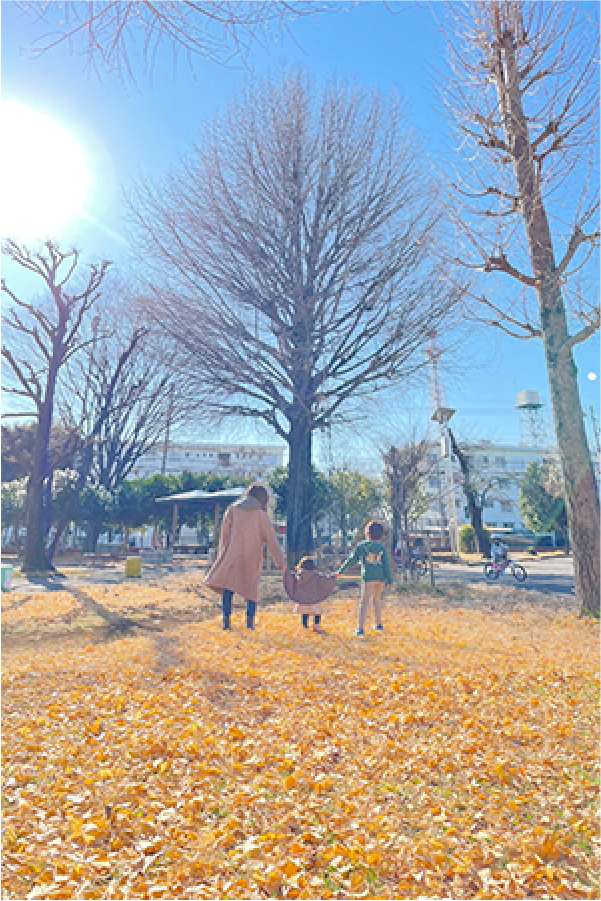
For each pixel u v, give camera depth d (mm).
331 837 2447
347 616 9312
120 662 5734
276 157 15703
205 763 3188
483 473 44906
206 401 17625
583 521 8805
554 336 8984
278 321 16312
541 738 3586
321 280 16531
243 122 15883
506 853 2312
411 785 2918
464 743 3449
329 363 16906
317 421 17141
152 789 2920
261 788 2895
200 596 12570
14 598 11492
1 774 3078
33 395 19422
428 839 2404
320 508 28094
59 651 6711
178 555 26719
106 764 3262
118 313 27172
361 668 5223
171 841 2445
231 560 7258
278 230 16172
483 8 8195
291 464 16922
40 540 18734
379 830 2488
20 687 4883
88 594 12461
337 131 15859
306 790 2885
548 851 2297
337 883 2135
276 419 17609
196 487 34938
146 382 30078
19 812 2652
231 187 15883
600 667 5289
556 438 9062
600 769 3113
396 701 4215
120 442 33594
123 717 4016
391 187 16094
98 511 29688
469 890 2092
